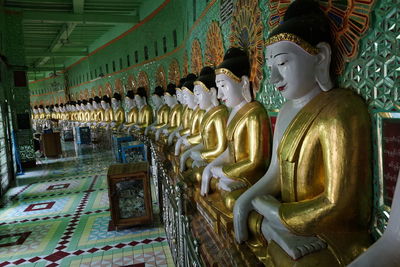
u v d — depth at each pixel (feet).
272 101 9.16
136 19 37.17
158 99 28.27
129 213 18.16
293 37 5.87
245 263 6.75
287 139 6.38
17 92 37.76
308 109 6.17
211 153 12.16
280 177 7.22
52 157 44.01
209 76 13.08
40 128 77.30
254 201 6.98
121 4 37.60
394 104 4.92
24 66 37.99
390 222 3.87
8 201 24.73
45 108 93.86
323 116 5.78
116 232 17.83
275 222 6.18
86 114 57.26
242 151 9.89
